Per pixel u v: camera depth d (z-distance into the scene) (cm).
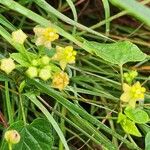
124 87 18
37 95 18
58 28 19
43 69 17
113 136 21
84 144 21
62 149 19
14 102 21
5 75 18
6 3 18
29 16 19
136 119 19
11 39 18
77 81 22
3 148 17
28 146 17
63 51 17
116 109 21
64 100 18
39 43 17
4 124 19
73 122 21
